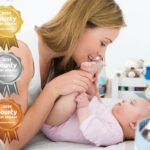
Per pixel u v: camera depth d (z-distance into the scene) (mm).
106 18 994
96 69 1038
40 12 1013
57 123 1010
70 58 1051
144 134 833
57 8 1022
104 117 1006
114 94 1115
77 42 1008
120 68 1119
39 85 1017
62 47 1016
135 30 1073
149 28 1066
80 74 1002
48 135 1041
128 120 1003
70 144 1005
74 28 986
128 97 1110
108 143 981
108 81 1122
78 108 1000
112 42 1054
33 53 992
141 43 1087
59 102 985
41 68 1048
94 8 987
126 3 1051
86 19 981
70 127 1007
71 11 988
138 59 1109
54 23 1007
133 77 1105
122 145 974
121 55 1104
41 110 958
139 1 1049
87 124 963
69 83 981
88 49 1021
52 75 1090
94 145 997
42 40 1021
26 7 995
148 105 1027
